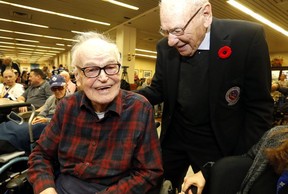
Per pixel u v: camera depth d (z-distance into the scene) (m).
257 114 1.18
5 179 1.41
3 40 13.69
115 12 6.76
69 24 8.62
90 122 1.15
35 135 1.57
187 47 1.12
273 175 0.90
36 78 3.82
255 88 1.16
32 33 11.02
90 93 1.09
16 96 4.09
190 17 1.01
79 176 1.13
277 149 0.83
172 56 1.31
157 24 7.75
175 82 1.29
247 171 0.98
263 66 1.14
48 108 2.95
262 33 1.15
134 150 1.12
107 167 1.10
